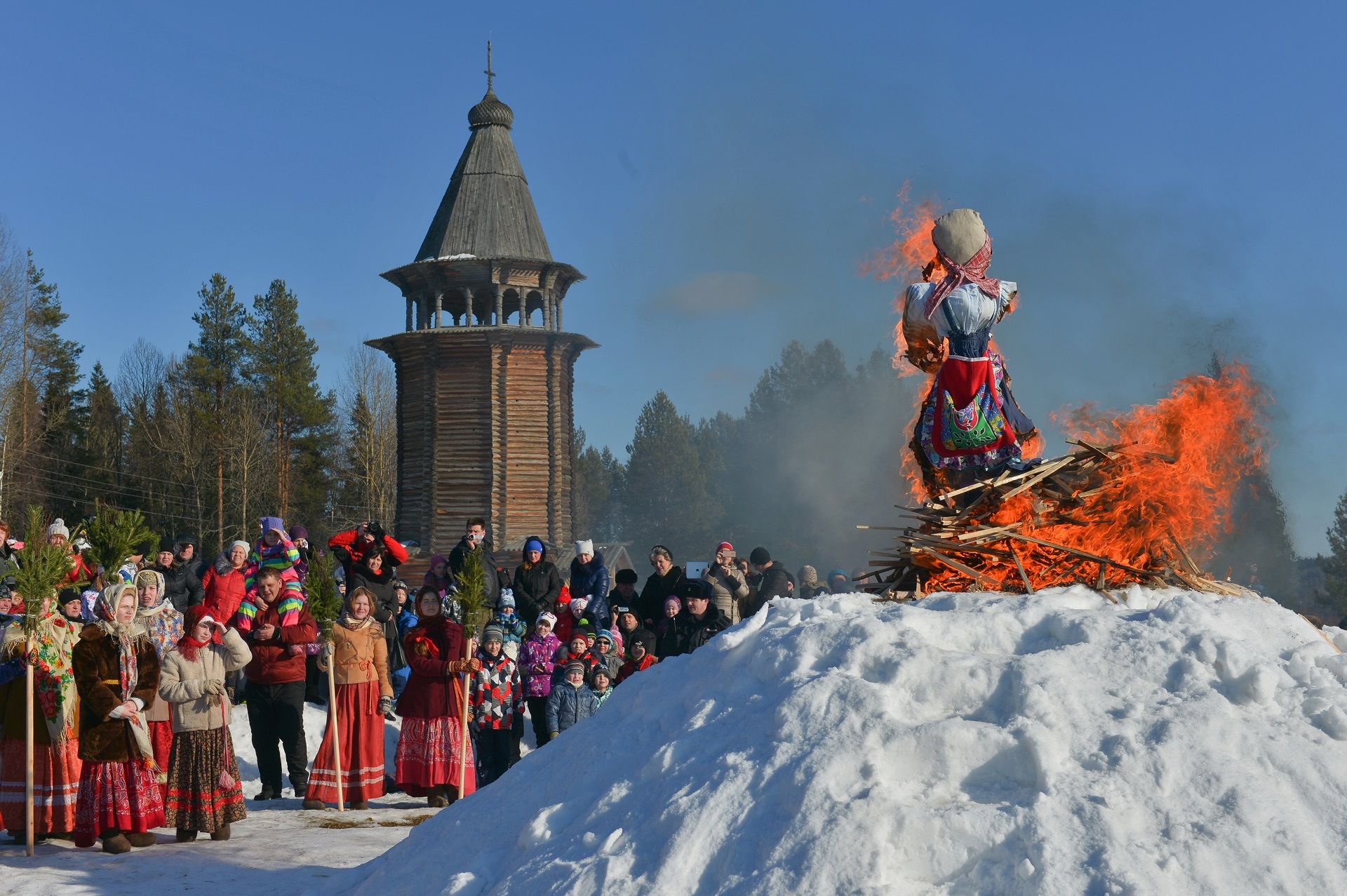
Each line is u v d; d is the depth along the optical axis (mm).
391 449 64062
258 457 61969
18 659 7887
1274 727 3801
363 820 8930
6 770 7961
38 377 62531
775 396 83375
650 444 85062
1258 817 3508
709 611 11836
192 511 62125
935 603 4684
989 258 4941
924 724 3965
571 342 36062
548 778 5000
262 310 66500
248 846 7574
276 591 10547
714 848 3887
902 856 3607
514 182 37000
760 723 4289
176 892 6102
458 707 10047
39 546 8016
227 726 8156
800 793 3859
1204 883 3354
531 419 35125
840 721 4070
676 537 82438
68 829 7801
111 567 10516
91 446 65875
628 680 5414
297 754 10609
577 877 3984
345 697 10102
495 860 4605
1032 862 3457
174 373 66438
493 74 38094
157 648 8039
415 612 14789
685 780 4207
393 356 36469
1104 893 3328
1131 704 3910
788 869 3654
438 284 35562
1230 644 4031
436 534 34500
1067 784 3664
